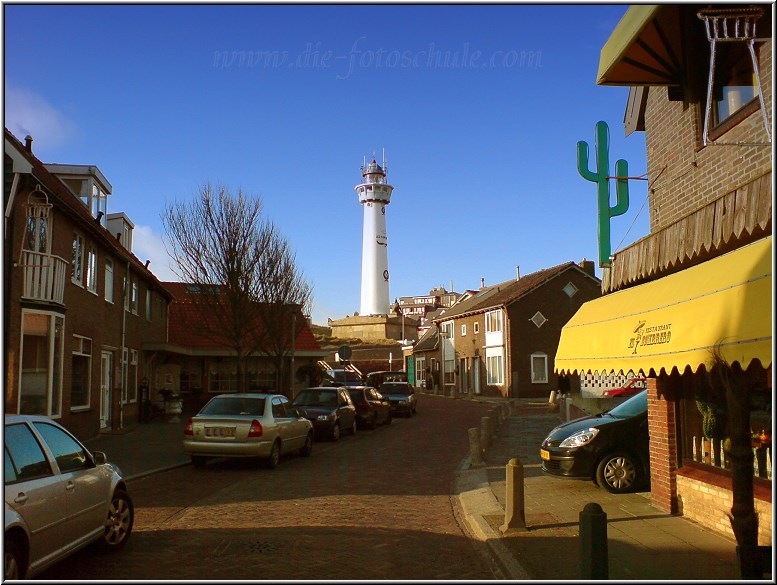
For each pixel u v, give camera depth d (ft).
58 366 52.01
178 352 91.86
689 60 26.81
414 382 203.72
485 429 54.39
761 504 22.93
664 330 21.85
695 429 28.76
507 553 23.85
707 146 25.86
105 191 72.33
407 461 50.88
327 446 62.08
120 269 72.28
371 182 245.65
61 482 20.04
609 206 30.78
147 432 68.90
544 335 140.97
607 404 75.77
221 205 77.36
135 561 23.02
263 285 79.71
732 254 20.75
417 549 25.22
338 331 255.91
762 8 22.11
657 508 30.58
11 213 44.70
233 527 28.40
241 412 47.19
